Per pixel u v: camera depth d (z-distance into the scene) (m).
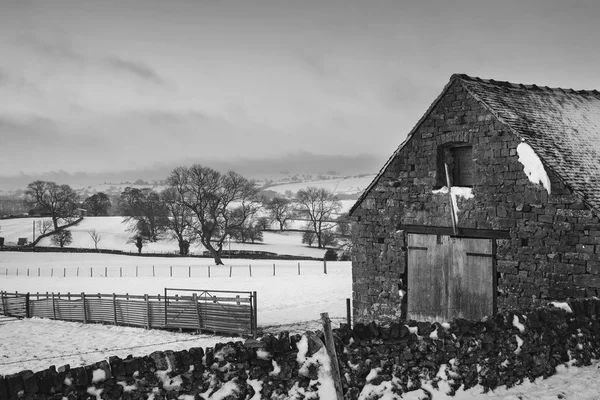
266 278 54.91
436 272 22.64
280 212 144.62
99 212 183.75
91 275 67.56
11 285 57.72
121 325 33.03
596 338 15.59
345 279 50.91
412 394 13.23
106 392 11.24
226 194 90.62
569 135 21.38
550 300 19.30
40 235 132.50
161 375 11.72
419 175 23.27
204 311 29.72
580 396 13.16
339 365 12.71
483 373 13.99
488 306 20.98
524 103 22.39
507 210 20.48
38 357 26.52
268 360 12.41
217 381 12.05
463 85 21.70
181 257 88.75
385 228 24.42
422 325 13.84
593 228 18.31
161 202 106.88
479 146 21.34
